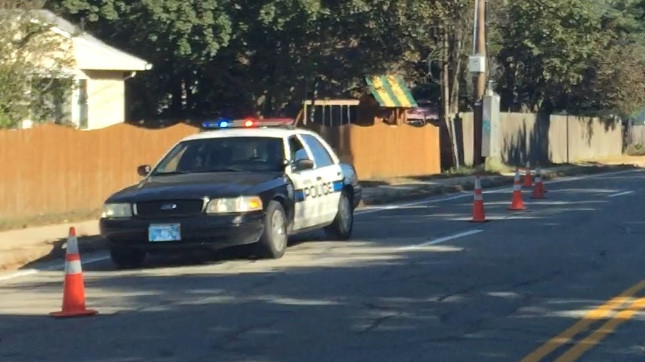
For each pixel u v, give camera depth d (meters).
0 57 21.45
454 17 36.12
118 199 14.30
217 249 15.27
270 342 9.42
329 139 31.73
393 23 32.47
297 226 15.69
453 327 10.07
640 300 11.46
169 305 11.45
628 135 64.12
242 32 30.66
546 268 13.91
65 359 8.83
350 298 11.70
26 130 20.44
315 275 13.49
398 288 12.36
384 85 45.31
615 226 19.33
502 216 21.73
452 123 39.44
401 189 29.61
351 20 31.77
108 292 12.47
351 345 9.28
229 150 15.73
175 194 14.12
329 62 34.41
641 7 59.16
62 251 16.58
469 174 36.59
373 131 34.06
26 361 8.76
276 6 30.16
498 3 41.84
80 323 10.47
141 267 14.93
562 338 9.55
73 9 28.98
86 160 22.09
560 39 43.22
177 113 36.09
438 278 13.12
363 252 15.82
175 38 29.80
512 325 10.14
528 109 51.72
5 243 16.70
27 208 20.50
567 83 48.00
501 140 44.34
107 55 27.05
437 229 19.20
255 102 34.41
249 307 11.21
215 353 9.01
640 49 54.34
